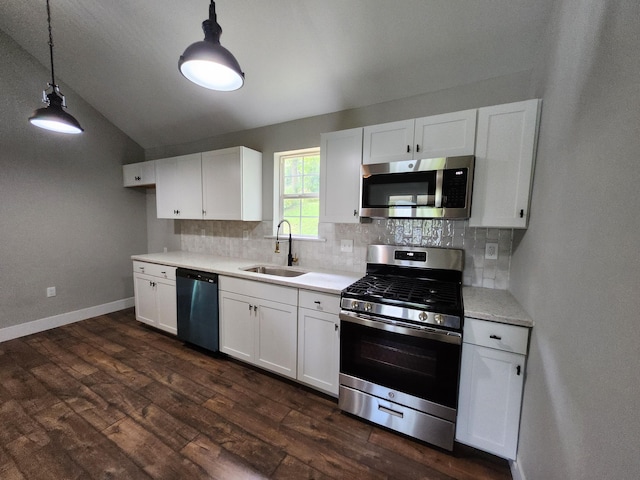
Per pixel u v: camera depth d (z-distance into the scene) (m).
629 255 0.64
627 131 0.68
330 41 1.93
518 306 1.56
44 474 1.39
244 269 2.55
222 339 2.49
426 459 1.52
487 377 1.46
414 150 1.83
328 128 2.54
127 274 3.86
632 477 0.59
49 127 2.05
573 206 0.99
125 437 1.63
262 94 2.52
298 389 2.12
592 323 0.80
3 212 2.80
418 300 1.57
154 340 2.89
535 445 1.19
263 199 2.97
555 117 1.26
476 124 1.65
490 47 1.72
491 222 1.63
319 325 1.96
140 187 3.85
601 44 0.85
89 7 2.16
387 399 1.67
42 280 3.08
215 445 1.58
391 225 2.27
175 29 2.13
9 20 2.49
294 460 1.50
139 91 2.94
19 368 2.32
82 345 2.75
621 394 0.64
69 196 3.26
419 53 1.86
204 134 3.32
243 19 1.92
